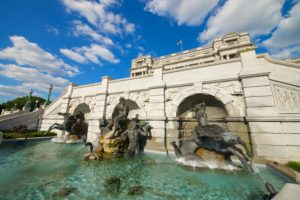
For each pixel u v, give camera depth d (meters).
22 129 21.20
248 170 8.39
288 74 10.26
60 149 14.93
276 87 10.45
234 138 8.79
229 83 12.26
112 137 13.07
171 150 13.04
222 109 13.17
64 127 19.67
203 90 13.09
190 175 8.24
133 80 17.44
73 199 5.64
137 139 13.22
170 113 14.17
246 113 10.87
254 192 6.26
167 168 9.36
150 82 16.11
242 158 8.50
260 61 11.41
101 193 6.19
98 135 17.58
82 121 21.06
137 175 8.29
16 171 8.53
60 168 9.17
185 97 13.79
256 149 9.95
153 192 6.37
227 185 7.00
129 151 12.27
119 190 6.50
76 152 13.64
